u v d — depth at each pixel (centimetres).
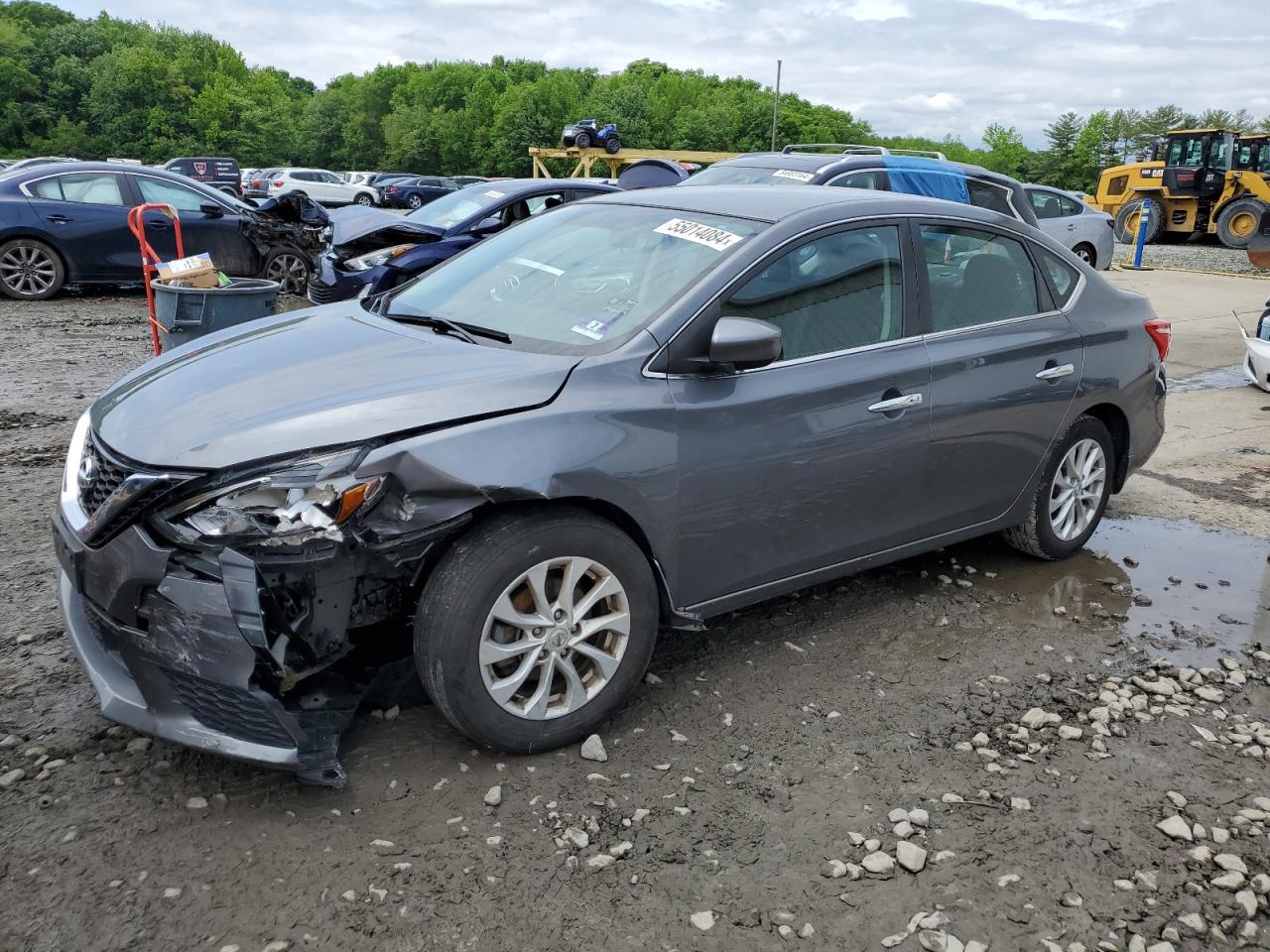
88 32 10912
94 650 281
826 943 233
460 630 274
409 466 264
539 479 276
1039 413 419
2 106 9712
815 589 430
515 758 297
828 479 348
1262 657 384
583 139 1712
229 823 263
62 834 256
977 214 412
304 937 227
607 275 351
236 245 1186
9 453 568
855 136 10269
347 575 270
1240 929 244
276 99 10088
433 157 10069
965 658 373
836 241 359
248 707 260
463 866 252
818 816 278
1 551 427
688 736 314
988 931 239
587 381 297
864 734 319
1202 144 2552
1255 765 314
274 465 258
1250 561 484
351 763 291
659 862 257
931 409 374
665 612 325
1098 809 287
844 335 355
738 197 384
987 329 401
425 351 319
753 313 330
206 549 254
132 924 228
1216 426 748
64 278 1137
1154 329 473
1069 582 449
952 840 271
